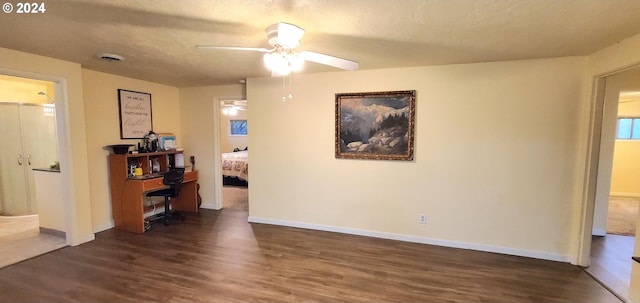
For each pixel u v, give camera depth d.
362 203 3.57
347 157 3.55
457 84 3.09
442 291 2.38
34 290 2.37
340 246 3.27
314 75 3.61
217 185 4.79
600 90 2.62
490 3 1.61
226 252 3.11
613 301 2.23
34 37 2.26
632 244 3.40
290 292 2.36
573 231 2.85
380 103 3.35
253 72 3.54
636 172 5.75
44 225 3.65
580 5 1.62
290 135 3.80
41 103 4.54
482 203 3.12
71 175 3.19
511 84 2.92
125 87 3.94
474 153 3.09
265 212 4.03
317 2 1.61
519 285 2.46
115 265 2.80
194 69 3.38
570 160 2.82
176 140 4.80
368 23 1.92
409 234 3.41
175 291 2.36
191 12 1.76
